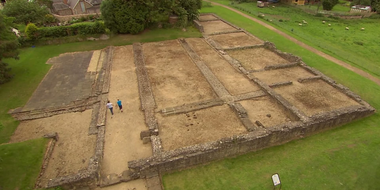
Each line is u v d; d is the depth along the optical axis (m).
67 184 14.39
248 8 63.25
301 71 29.94
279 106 22.62
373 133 19.75
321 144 18.73
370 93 25.59
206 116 21.42
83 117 21.75
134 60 32.75
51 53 35.09
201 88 25.97
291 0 70.69
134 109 22.69
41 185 15.27
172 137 18.98
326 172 16.16
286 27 46.88
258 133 17.83
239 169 16.62
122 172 16.23
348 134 19.80
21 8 42.72
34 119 21.47
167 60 32.69
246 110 22.30
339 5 72.06
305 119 19.53
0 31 26.25
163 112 21.62
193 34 42.00
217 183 15.58
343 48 39.09
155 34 41.34
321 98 24.31
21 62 31.77
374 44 40.81
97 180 15.40
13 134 19.73
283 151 18.17
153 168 15.69
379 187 15.05
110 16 38.09
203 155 16.45
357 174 15.98
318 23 52.19
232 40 39.84
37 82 27.59
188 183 15.61
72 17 49.06
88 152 17.94
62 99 24.41
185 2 43.84
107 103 21.20
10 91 25.69
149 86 26.00
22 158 16.53
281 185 15.15
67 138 19.30
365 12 58.31
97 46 37.50
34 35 36.31
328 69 30.61
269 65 30.91
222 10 59.56
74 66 31.38
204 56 33.75
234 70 29.86
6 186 14.62
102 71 29.83
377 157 17.30
